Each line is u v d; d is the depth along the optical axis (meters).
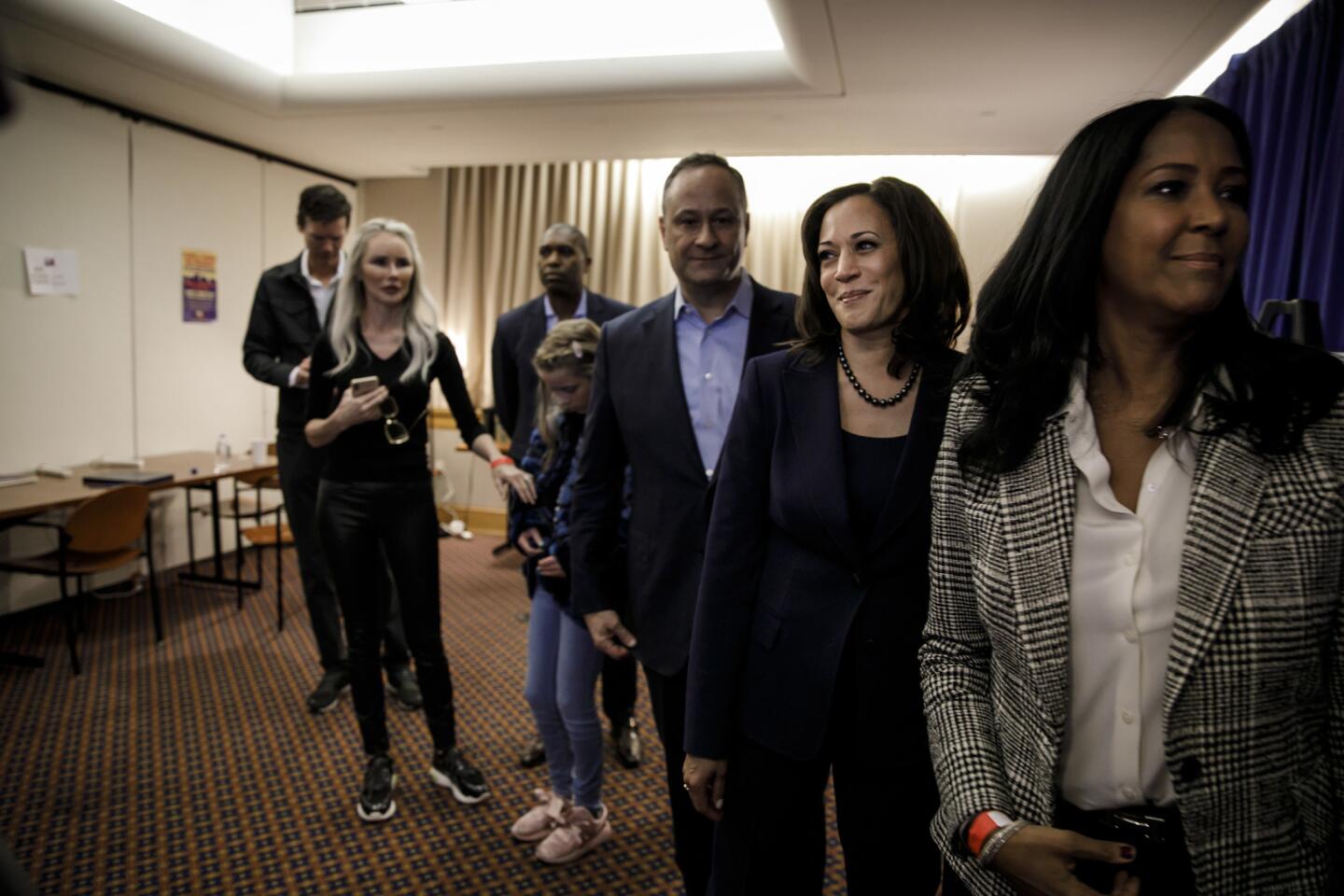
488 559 5.65
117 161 4.49
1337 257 2.62
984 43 3.27
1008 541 0.91
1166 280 0.82
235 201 5.27
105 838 2.29
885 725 1.17
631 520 1.75
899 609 1.17
